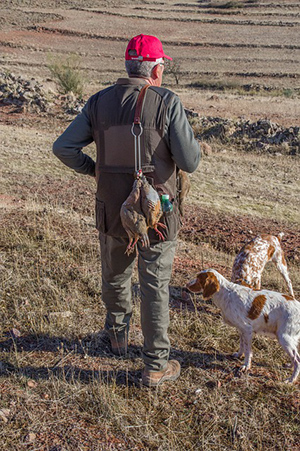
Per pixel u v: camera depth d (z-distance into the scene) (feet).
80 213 31.07
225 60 168.45
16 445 10.44
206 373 13.57
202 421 11.65
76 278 18.74
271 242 20.81
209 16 234.38
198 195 42.47
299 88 126.52
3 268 18.76
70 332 14.92
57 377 12.73
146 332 12.30
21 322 15.31
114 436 10.96
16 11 223.30
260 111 88.43
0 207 28.66
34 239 22.84
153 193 10.94
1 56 164.45
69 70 93.09
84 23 215.10
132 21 222.48
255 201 42.34
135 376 13.15
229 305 14.11
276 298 13.99
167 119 10.99
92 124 11.55
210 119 69.82
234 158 57.82
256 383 13.28
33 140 55.57
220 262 24.93
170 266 12.15
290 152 60.75
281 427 11.60
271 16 231.09
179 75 147.84
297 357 13.42
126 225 11.13
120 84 11.36
